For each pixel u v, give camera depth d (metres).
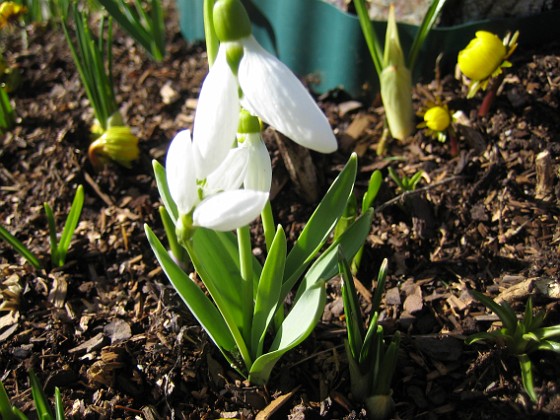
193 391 0.21
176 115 0.32
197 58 0.36
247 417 0.20
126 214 0.28
